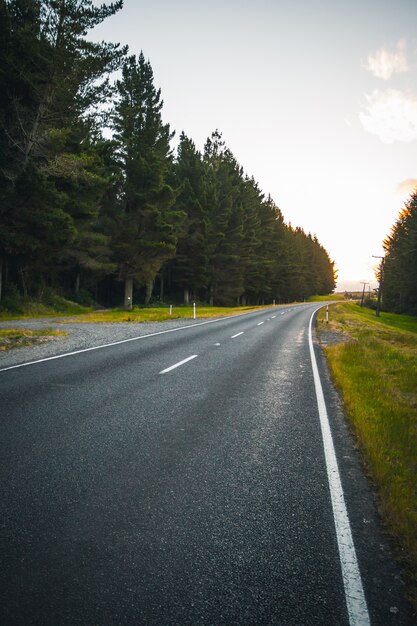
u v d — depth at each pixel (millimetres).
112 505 3006
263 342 13930
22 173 19594
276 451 4195
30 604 2029
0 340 12156
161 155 41844
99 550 2467
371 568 2371
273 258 80938
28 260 26219
